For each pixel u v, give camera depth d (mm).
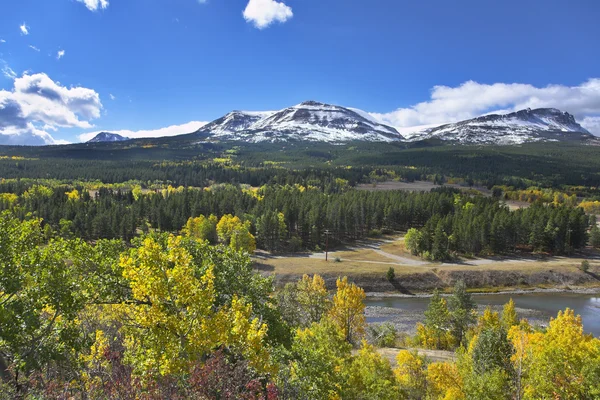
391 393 27531
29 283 20750
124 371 14742
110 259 23406
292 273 96500
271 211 127062
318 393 20625
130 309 22109
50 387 13203
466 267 104375
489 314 55812
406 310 80688
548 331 29750
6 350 17781
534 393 25875
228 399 12664
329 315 54062
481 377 27219
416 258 117062
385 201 160125
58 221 119375
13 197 150250
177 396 11758
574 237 126312
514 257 120750
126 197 165875
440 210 158250
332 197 172375
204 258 26469
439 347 57906
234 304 17031
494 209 148125
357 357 30875
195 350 14406
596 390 23562
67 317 19969
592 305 84625
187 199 147625
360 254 120125
